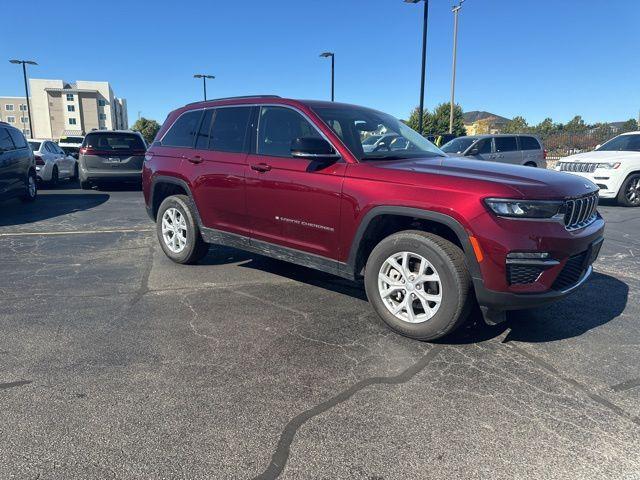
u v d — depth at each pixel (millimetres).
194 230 5211
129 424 2490
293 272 5223
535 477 2152
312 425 2508
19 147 9859
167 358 3205
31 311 4004
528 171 3604
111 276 5023
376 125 4395
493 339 3557
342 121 4156
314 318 3930
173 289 4621
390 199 3447
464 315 3301
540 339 3570
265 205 4340
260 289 4645
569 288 3309
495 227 3062
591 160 11055
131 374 2988
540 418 2586
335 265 3920
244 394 2787
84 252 6066
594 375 3051
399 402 2723
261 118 4539
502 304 3139
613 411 2660
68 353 3254
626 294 4602
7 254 5926
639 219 9062
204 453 2287
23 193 9992
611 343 3512
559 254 3146
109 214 9102
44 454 2258
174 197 5402
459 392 2832
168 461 2229
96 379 2922
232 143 4770
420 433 2453
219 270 5281
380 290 3639
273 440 2387
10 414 2553
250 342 3471
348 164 3781
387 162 3811
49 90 98000
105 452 2279
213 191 4840
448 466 2219
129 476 2131
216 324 3785
